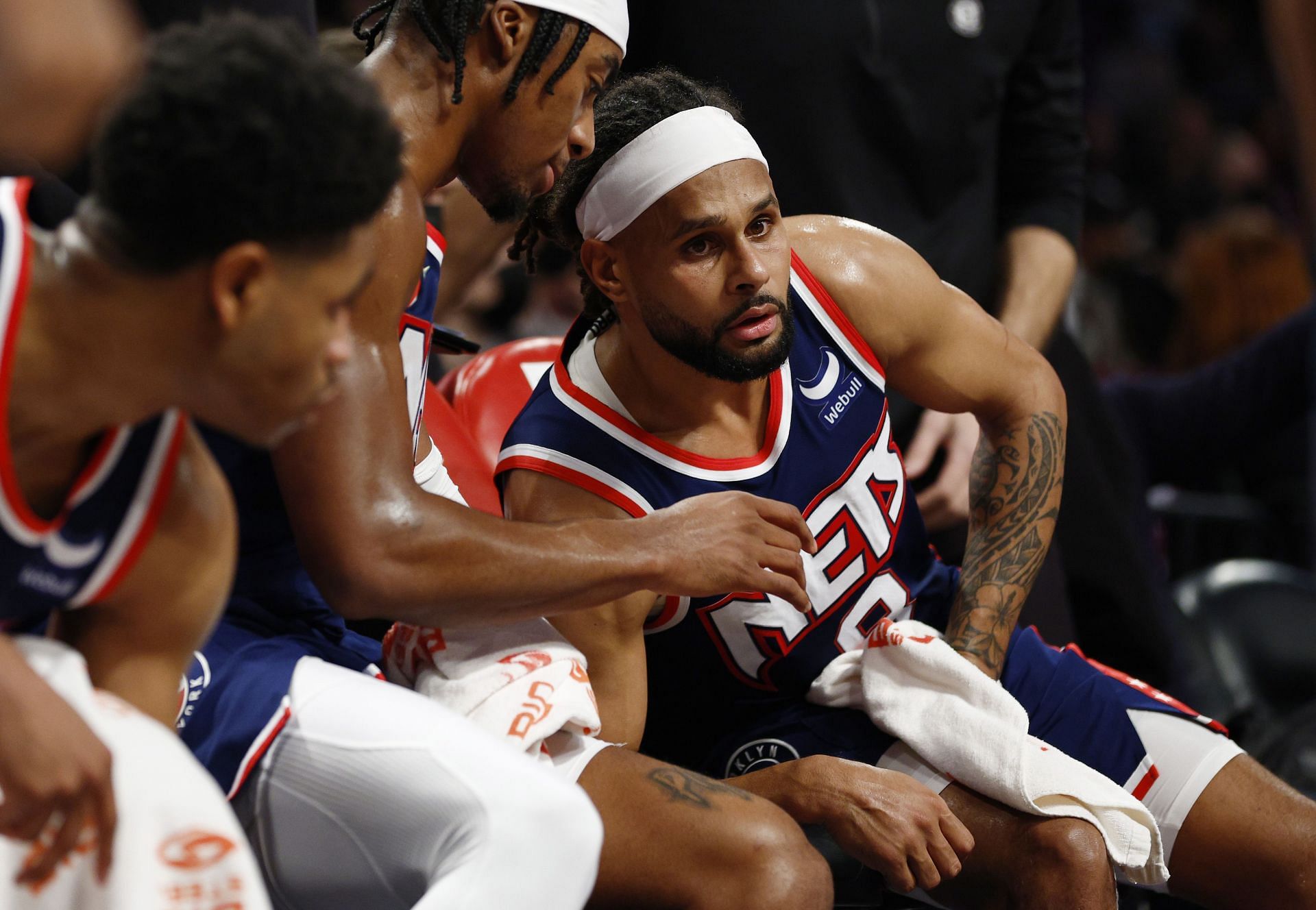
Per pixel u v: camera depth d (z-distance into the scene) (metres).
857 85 8.52
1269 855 6.09
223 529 4.31
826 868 5.10
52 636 4.40
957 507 8.05
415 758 4.65
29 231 3.78
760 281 5.62
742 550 5.37
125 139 3.52
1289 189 22.48
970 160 8.94
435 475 6.06
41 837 3.83
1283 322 13.27
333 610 5.48
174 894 3.73
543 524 5.21
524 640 5.50
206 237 3.54
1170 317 16.44
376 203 3.74
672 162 5.58
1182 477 13.89
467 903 4.34
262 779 4.91
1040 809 5.68
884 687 6.14
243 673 5.07
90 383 3.80
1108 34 26.55
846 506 6.31
